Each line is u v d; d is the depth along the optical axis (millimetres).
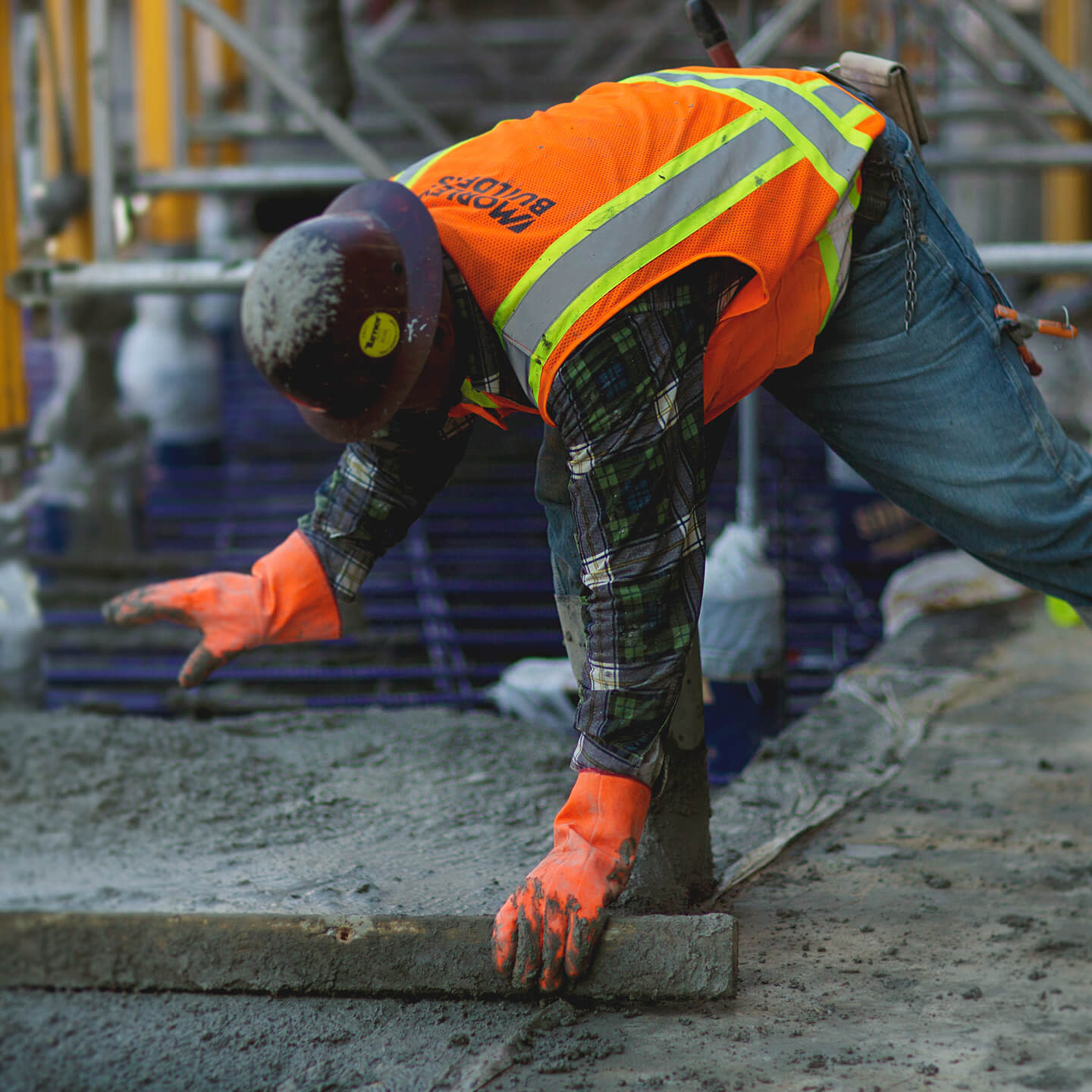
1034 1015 8766
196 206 29469
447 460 9945
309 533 10031
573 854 8773
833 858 11484
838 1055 8289
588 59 46500
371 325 8055
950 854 11516
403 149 40719
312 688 19109
